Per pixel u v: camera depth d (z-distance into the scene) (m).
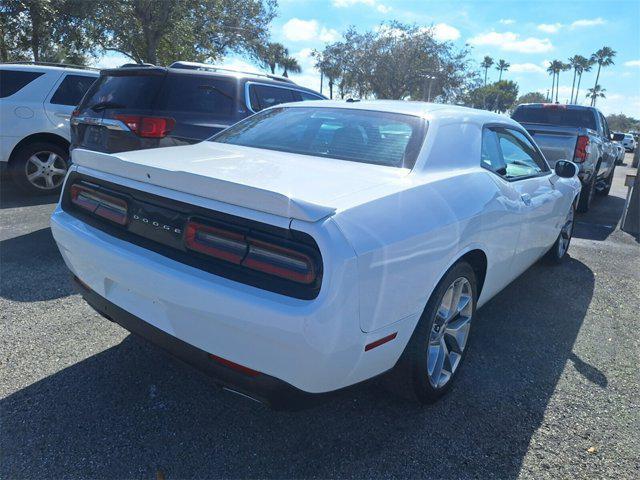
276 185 2.24
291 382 2.02
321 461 2.38
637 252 6.26
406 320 2.33
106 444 2.42
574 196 5.07
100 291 2.60
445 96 28.86
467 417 2.74
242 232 2.06
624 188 13.41
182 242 2.23
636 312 4.30
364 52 28.14
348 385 2.19
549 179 4.25
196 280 2.09
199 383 2.94
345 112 3.37
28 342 3.27
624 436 2.65
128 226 2.48
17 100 7.05
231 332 2.04
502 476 2.34
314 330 1.91
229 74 6.11
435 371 2.78
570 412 2.83
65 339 3.34
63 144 7.56
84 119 5.70
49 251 5.00
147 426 2.56
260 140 3.36
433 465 2.38
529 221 3.63
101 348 3.25
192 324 2.15
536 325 3.95
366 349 2.13
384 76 28.08
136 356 3.18
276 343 1.96
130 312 2.44
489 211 2.92
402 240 2.20
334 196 2.18
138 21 18.45
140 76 5.48
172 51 20.38
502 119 3.88
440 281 2.59
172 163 2.55
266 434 2.54
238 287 2.01
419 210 2.39
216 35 21.23
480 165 3.20
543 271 5.29
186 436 2.50
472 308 3.03
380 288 2.10
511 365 3.31
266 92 6.55
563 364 3.36
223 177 2.29
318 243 1.92
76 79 7.60
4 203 6.98
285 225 1.98
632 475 2.38
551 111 9.97
